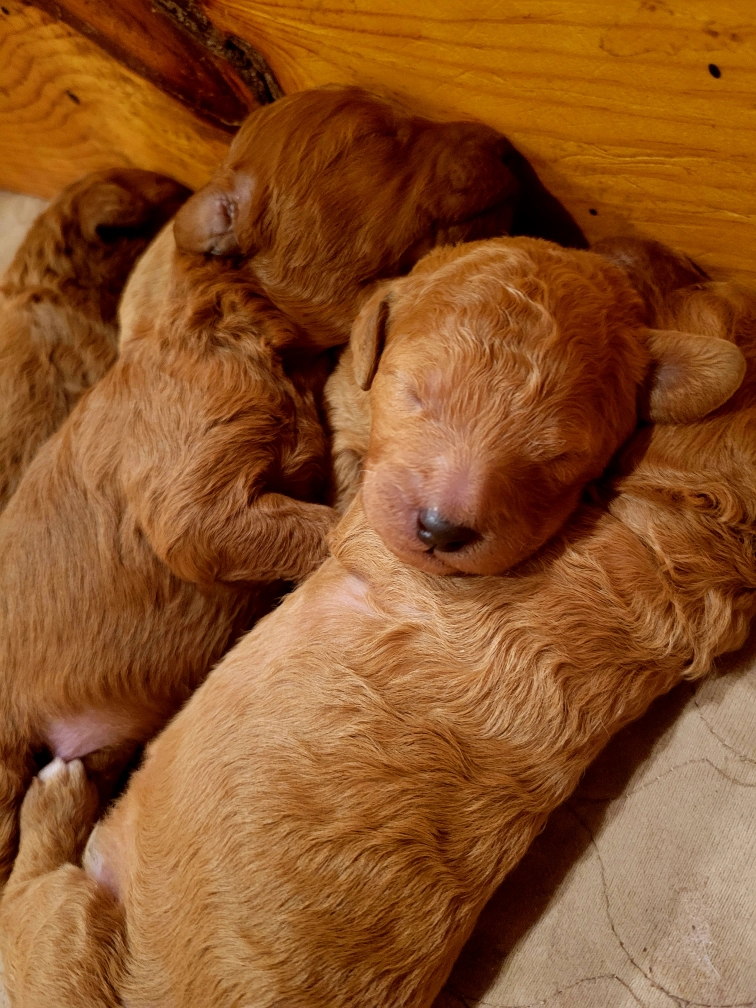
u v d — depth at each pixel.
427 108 0.25
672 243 0.25
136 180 0.34
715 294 0.24
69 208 0.35
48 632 0.28
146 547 0.28
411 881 0.22
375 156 0.25
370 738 0.22
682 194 0.23
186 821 0.23
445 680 0.22
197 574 0.27
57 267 0.35
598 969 0.22
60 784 0.29
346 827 0.22
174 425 0.27
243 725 0.23
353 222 0.25
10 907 0.27
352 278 0.26
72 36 0.30
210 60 0.28
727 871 0.22
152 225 0.35
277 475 0.28
